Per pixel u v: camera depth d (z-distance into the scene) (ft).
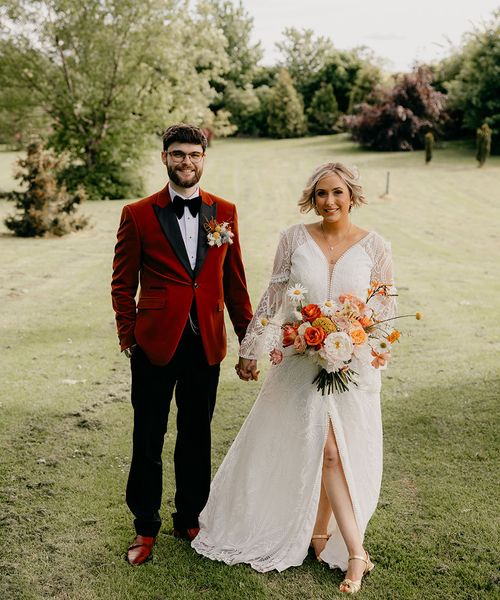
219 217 9.82
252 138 163.53
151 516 9.74
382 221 58.65
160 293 9.50
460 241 48.39
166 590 8.96
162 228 9.45
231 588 8.99
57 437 14.02
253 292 29.07
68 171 78.02
